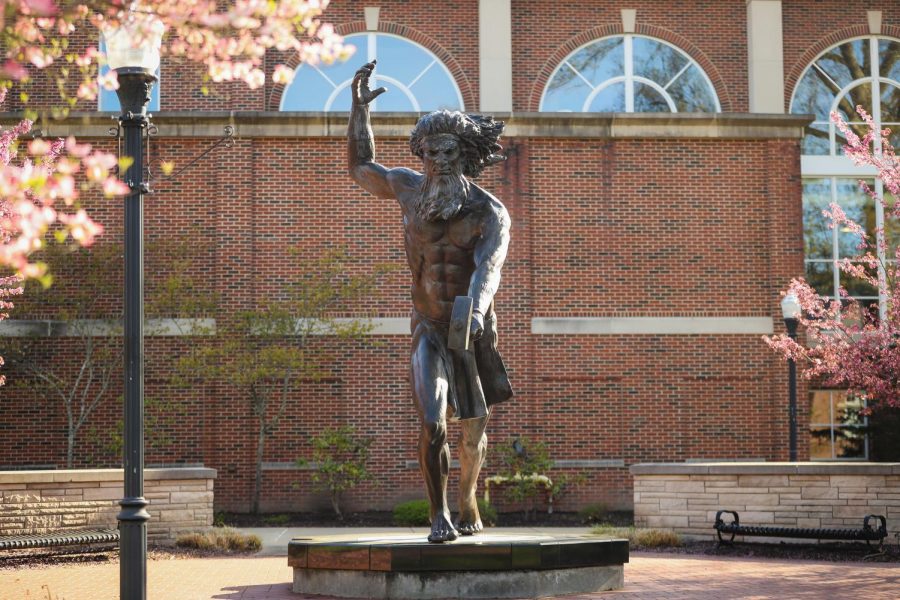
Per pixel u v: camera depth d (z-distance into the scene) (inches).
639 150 1011.3
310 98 1026.1
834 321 820.6
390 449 969.5
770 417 994.1
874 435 1002.7
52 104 974.4
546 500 970.1
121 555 311.7
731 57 1051.9
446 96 1029.8
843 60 1064.8
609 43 1051.9
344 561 406.9
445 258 395.5
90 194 966.4
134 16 267.7
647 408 989.2
